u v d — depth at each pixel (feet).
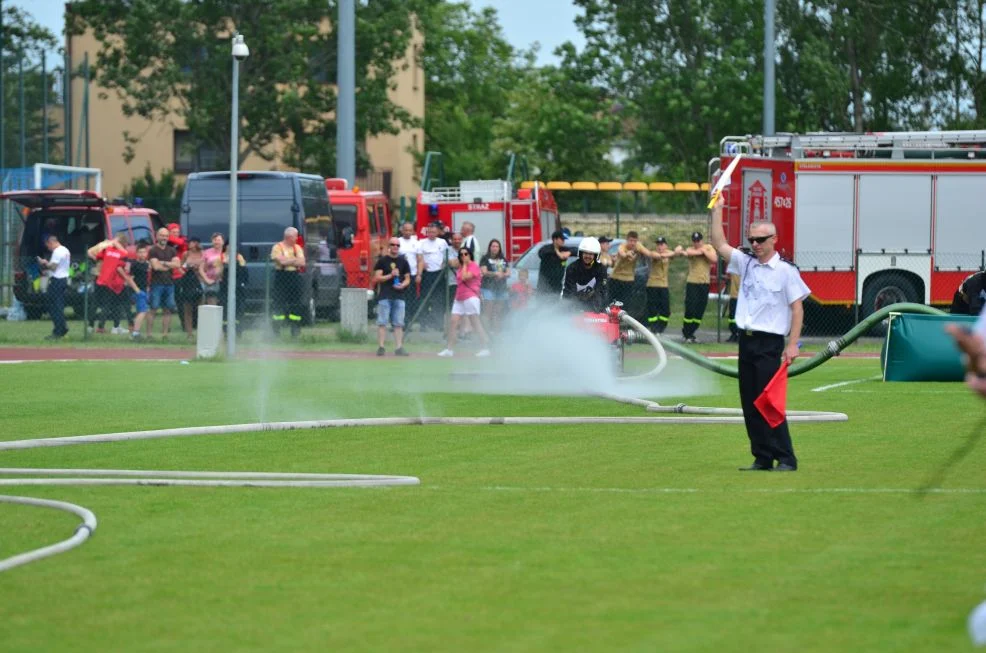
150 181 367.25
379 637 46.44
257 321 202.80
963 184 210.18
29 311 230.07
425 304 201.98
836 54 367.86
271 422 105.81
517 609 50.08
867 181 209.15
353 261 258.57
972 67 358.64
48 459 88.07
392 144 456.04
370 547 60.85
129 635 47.03
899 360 140.77
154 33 369.50
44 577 55.42
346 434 99.81
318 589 53.31
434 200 257.96
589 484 77.92
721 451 91.04
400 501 72.43
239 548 60.75
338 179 261.24
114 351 184.65
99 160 430.61
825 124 372.79
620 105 418.72
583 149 426.51
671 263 313.12
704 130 396.57
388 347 189.88
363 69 383.24
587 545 61.11
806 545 61.05
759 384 83.15
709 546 60.85
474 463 86.12
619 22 402.72
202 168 431.84
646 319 197.88
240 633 47.14
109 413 113.50
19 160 366.63
